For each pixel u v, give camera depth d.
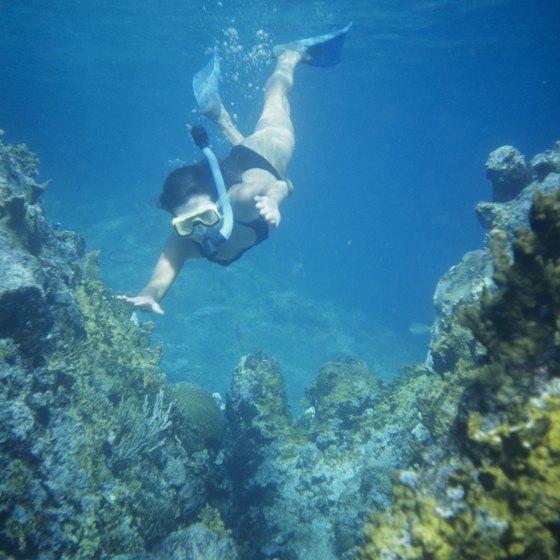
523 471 1.10
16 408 2.11
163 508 2.70
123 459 2.75
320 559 2.92
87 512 2.22
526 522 1.05
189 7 10.59
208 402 4.20
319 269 24.78
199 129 1.71
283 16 11.09
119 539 2.35
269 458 3.65
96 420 2.68
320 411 4.01
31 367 2.39
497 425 1.20
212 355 9.85
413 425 3.36
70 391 2.61
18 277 2.29
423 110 33.00
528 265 1.29
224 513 3.44
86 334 3.05
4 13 12.27
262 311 11.84
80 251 3.92
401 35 12.78
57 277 2.92
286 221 33.09
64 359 2.63
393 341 14.09
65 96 30.80
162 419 3.12
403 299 22.50
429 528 1.21
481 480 1.18
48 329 2.50
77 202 17.28
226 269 12.73
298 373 10.06
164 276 1.93
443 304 3.64
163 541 2.47
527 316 1.27
